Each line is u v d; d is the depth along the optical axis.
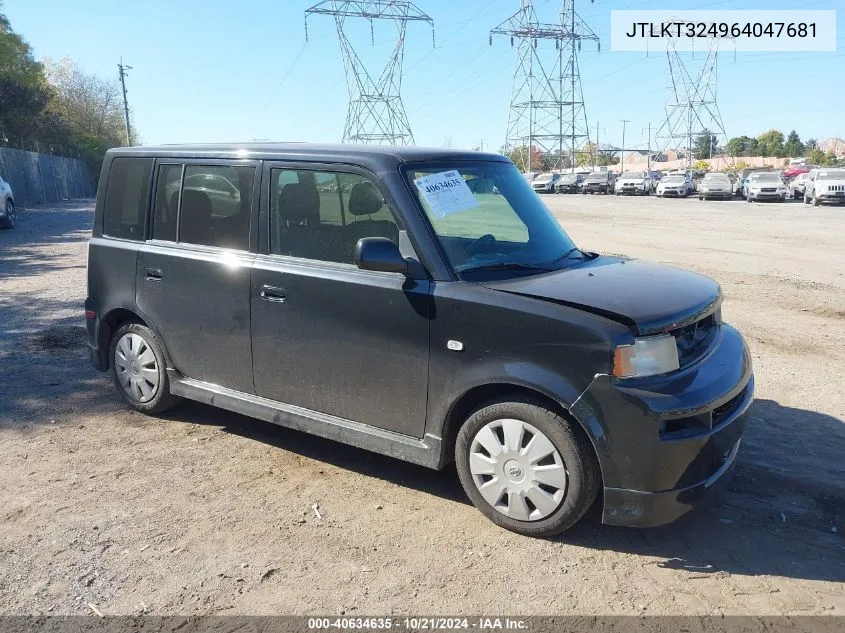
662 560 3.43
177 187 4.86
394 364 3.87
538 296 3.51
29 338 7.44
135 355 5.20
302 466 4.47
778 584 3.24
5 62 43.53
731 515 3.84
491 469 3.67
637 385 3.28
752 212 28.86
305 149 4.31
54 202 39.69
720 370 3.59
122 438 4.88
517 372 3.45
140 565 3.39
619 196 47.59
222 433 4.99
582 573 3.32
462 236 3.98
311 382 4.25
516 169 4.81
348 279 3.98
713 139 94.31
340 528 3.73
